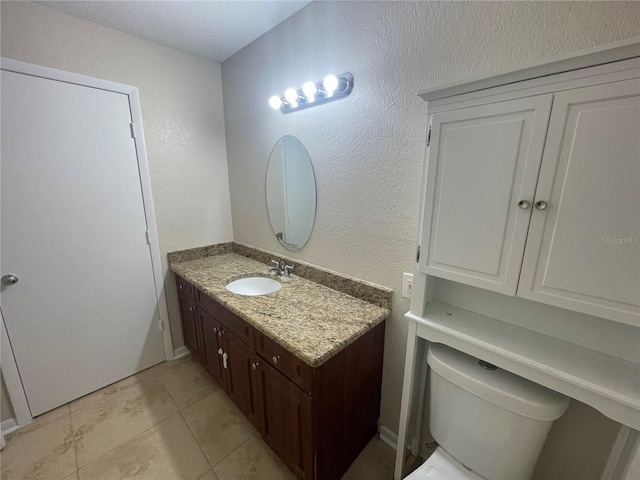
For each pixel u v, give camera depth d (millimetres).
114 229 1824
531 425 852
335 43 1352
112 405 1768
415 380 1201
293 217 1803
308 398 1070
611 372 765
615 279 660
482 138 803
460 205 879
